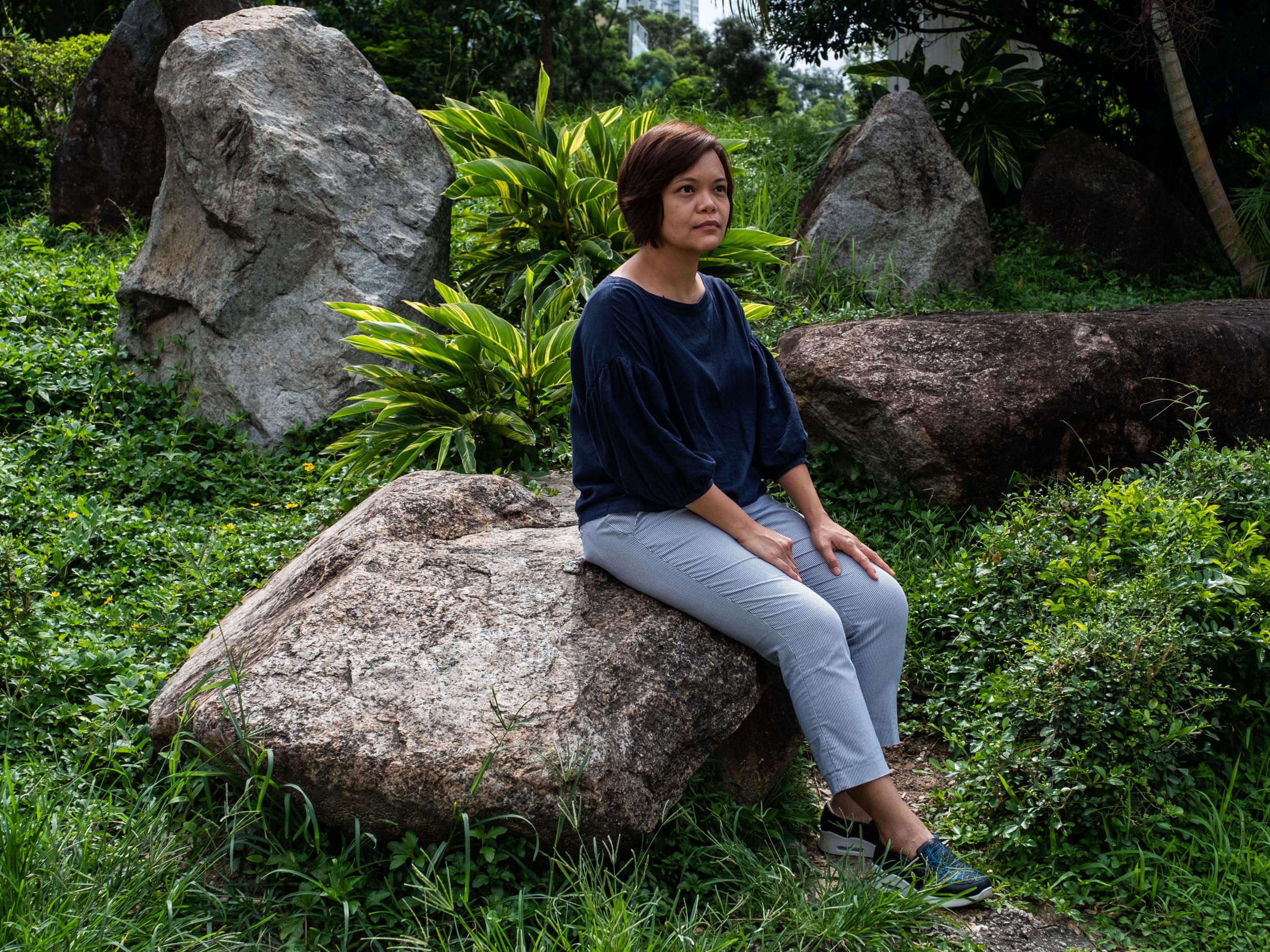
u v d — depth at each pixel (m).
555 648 2.44
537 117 6.39
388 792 2.17
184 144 5.45
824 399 4.44
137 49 7.82
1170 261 8.25
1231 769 2.79
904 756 3.12
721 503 2.42
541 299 5.46
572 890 2.23
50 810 2.23
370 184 5.59
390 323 4.57
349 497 4.35
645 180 2.36
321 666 2.35
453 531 2.96
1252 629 2.88
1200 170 7.71
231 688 2.35
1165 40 7.61
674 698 2.40
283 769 2.21
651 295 2.43
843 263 6.97
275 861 2.21
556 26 17.25
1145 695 2.68
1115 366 4.32
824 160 8.18
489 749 2.20
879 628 2.50
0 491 4.12
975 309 6.76
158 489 4.55
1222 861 2.47
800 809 2.74
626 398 2.34
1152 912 2.39
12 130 9.47
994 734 2.82
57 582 3.65
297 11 5.89
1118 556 3.20
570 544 2.86
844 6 9.01
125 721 2.68
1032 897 2.46
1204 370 4.45
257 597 3.05
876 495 4.33
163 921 2.06
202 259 5.34
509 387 4.89
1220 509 3.44
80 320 5.82
